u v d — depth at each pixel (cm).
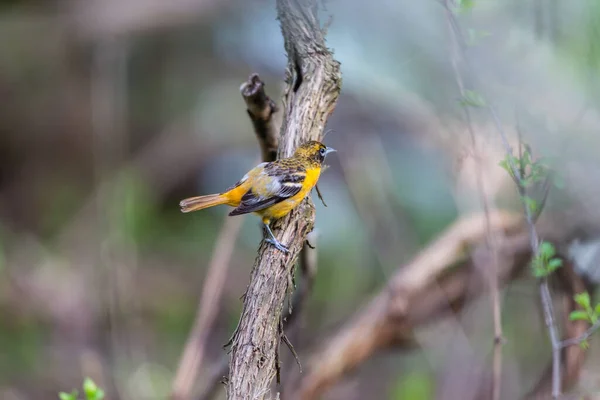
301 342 1107
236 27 1708
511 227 922
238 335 538
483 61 846
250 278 585
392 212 1394
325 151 736
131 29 1780
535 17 848
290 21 662
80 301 1559
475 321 1062
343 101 1357
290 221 658
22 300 1577
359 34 1238
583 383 851
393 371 1306
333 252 1634
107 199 1717
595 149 784
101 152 1814
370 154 1411
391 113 1308
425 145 1310
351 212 1673
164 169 1969
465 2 713
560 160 762
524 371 1071
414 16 1136
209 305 1004
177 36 1806
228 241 1052
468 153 833
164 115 1988
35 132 1991
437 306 1001
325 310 1488
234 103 1981
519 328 1110
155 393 1297
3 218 1922
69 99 1973
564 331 877
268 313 553
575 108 819
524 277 950
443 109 1139
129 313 1437
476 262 932
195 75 1920
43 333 1508
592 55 827
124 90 1869
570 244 859
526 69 844
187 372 958
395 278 1015
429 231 1462
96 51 1828
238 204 778
